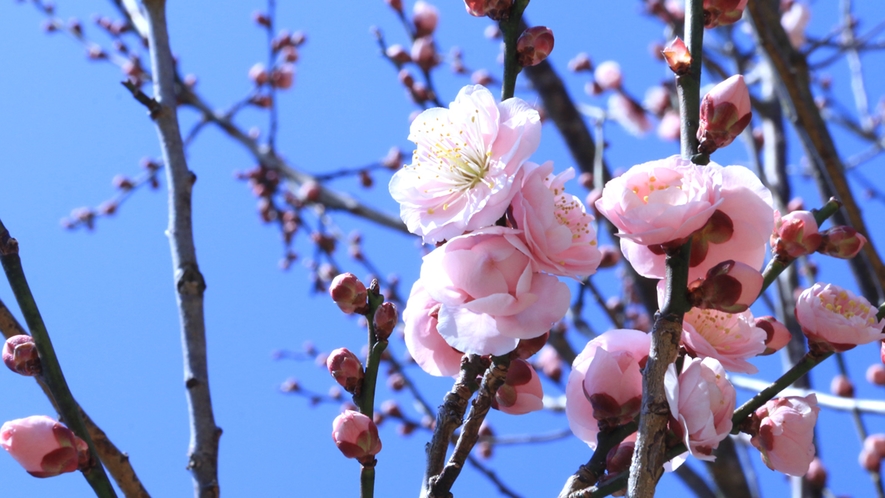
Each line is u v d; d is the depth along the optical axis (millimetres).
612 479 654
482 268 646
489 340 646
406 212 660
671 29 1349
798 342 1024
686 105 664
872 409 870
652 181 651
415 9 1279
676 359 653
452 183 658
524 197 650
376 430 662
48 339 661
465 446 659
